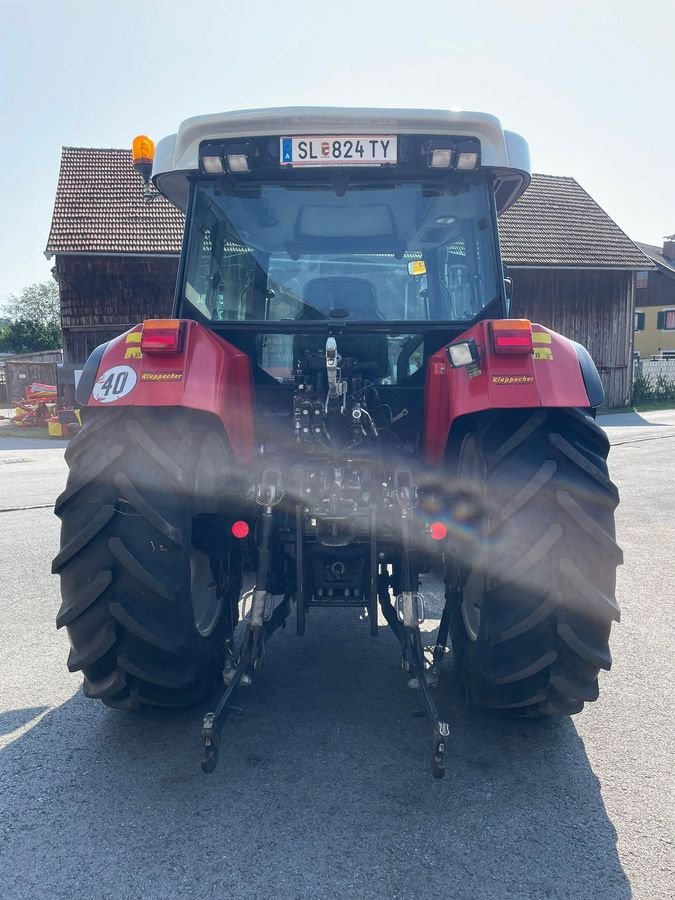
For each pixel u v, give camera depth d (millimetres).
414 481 3117
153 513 2600
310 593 3041
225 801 2582
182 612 2707
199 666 2971
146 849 2330
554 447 2625
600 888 2143
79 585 2672
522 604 2607
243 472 3205
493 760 2852
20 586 5336
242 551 3283
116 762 2865
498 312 3334
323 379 3307
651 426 18203
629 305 25594
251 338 3422
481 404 2682
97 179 22172
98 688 2826
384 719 3193
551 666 2664
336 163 3182
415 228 3342
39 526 7398
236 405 3109
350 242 3373
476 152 3109
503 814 2496
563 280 24484
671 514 7629
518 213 25609
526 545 2566
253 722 3172
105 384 2740
